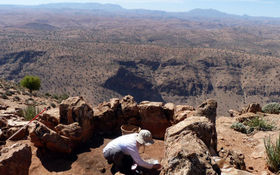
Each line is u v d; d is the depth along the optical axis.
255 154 7.86
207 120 6.02
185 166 4.23
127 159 5.76
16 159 4.87
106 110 8.12
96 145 7.41
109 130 8.23
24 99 35.94
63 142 6.54
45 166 6.17
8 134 7.87
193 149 4.56
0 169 4.58
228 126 11.25
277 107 13.64
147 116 8.03
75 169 6.11
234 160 6.30
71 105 7.26
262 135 9.45
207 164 4.29
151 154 6.89
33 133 6.38
